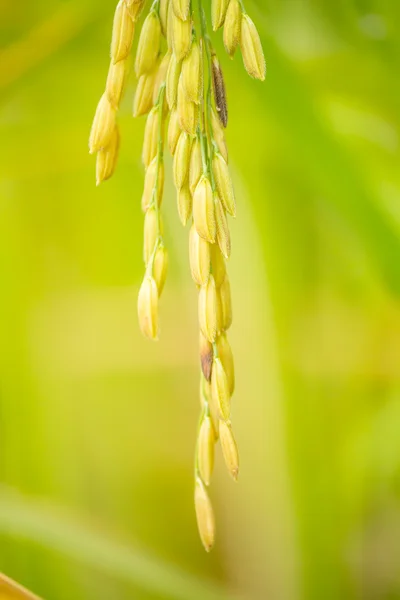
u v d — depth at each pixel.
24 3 0.46
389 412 0.51
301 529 0.48
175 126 0.31
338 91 0.47
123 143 0.51
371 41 0.45
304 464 0.49
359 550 0.49
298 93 0.41
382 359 0.51
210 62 0.31
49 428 0.53
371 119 0.47
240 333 0.50
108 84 0.32
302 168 0.46
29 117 0.51
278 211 0.50
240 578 0.50
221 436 0.32
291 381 0.50
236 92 0.46
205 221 0.31
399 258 0.42
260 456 0.49
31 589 0.47
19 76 0.46
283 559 0.48
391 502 0.50
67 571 0.48
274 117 0.42
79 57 0.49
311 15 0.45
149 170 0.32
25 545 0.47
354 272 0.52
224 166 0.31
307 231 0.51
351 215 0.42
